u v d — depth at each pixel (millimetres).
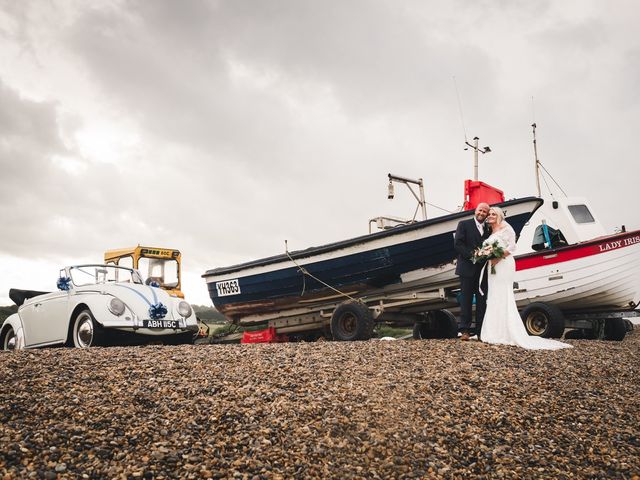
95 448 3111
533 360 5977
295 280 10398
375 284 9766
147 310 7965
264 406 3986
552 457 3596
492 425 4027
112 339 7883
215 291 11859
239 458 3188
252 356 5559
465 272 7453
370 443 3537
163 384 4344
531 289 11805
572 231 11891
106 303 7727
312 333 11211
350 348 6246
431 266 9297
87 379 4355
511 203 9008
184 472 2959
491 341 7102
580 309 11797
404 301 9320
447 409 4227
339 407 4074
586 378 5402
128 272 9312
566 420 4238
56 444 3113
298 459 3246
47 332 8461
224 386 4383
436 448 3564
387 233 9273
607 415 4367
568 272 11328
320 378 4762
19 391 3928
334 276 9938
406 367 5332
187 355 5523
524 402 4531
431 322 11102
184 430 3484
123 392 4082
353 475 3135
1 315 10844
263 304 11141
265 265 10727
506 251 7078
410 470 3264
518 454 3605
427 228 9023
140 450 3160
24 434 3180
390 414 4031
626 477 3398
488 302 7262
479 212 7316
